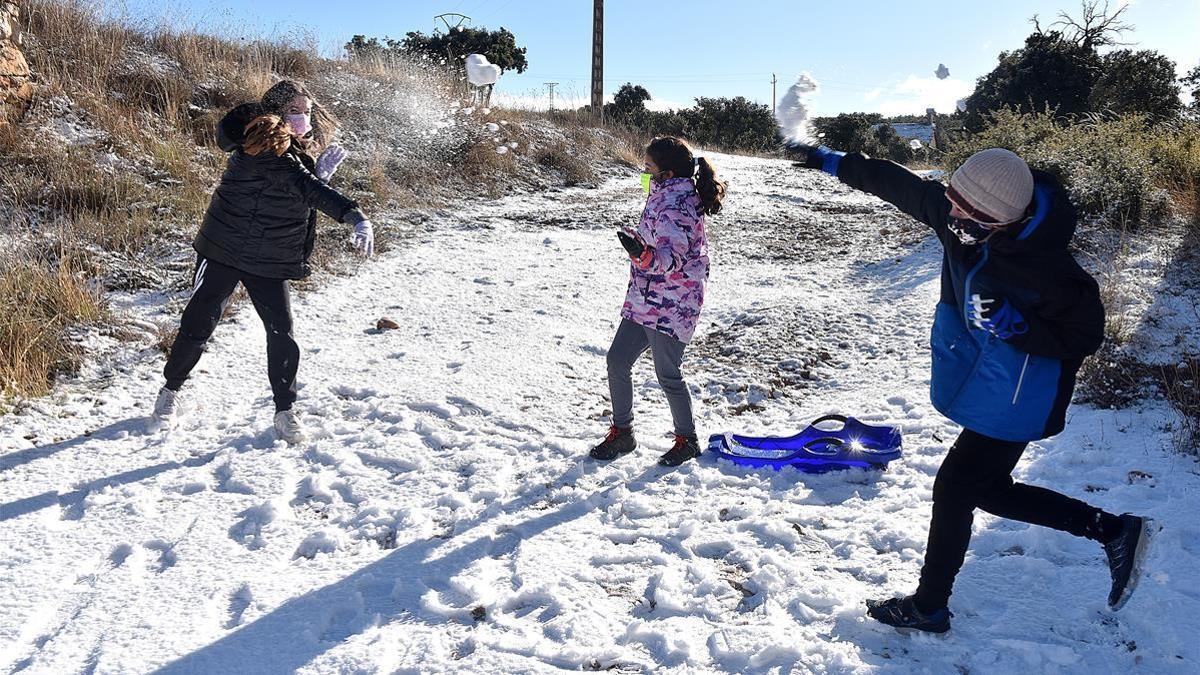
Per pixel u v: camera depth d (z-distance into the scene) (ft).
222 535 11.56
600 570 10.62
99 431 14.73
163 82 36.24
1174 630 8.80
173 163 29.68
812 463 13.47
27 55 32.37
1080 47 92.02
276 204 13.51
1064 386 7.98
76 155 27.61
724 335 21.47
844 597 9.81
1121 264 22.08
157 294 21.09
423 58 57.93
